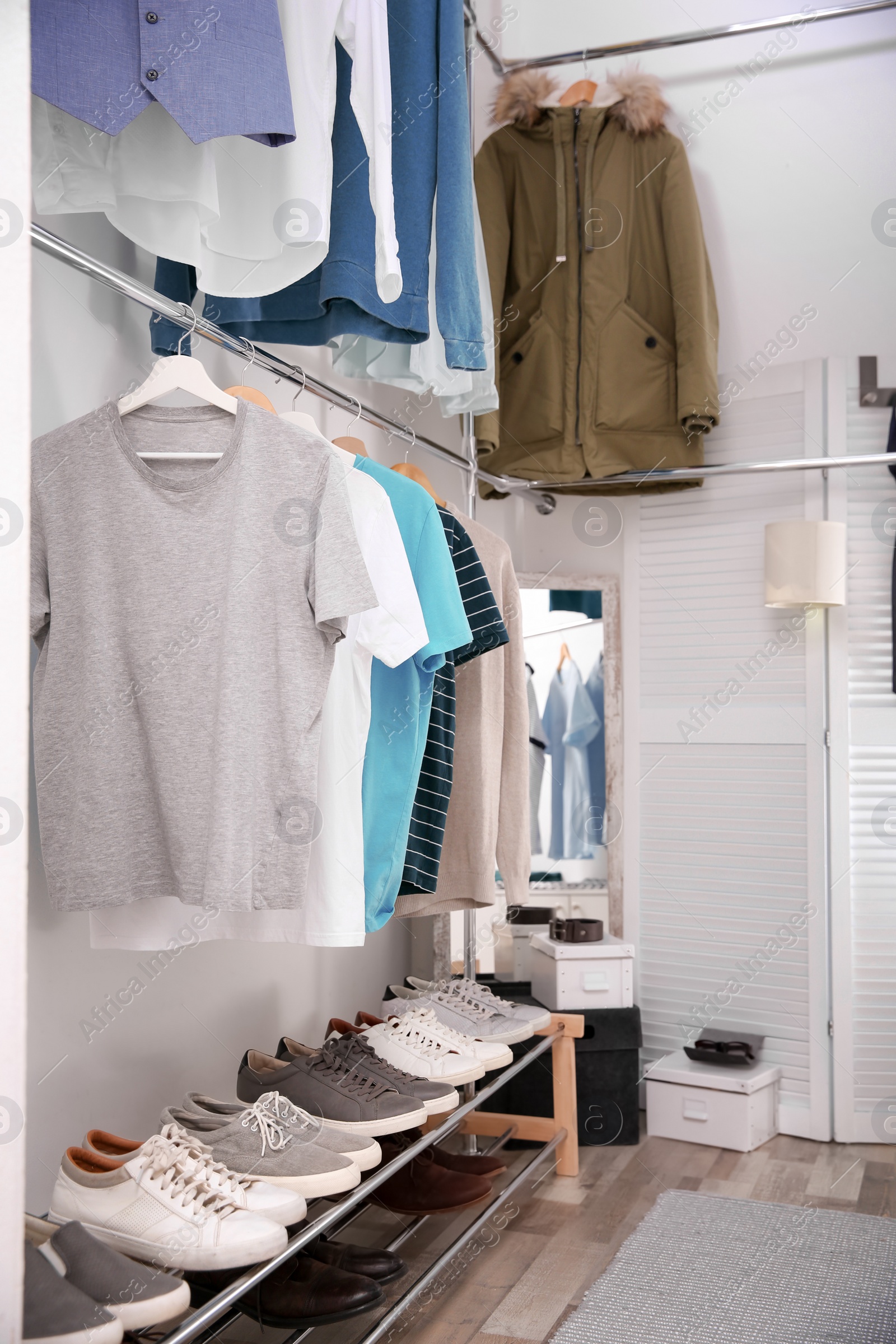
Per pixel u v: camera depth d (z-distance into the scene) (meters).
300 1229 1.52
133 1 1.13
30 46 0.99
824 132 2.96
